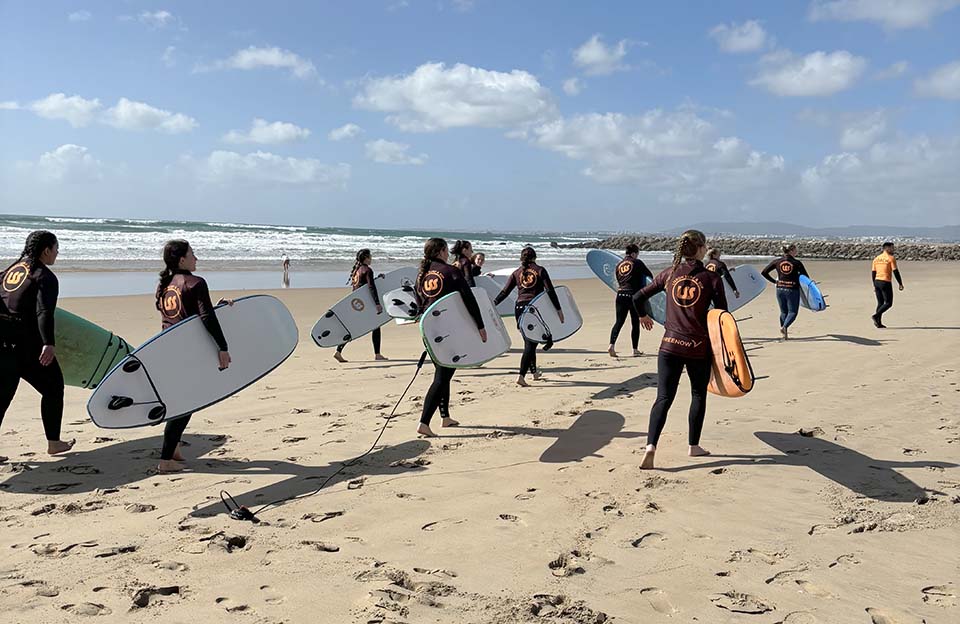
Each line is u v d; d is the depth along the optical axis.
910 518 3.86
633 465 4.80
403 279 10.30
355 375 8.45
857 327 11.98
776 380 7.64
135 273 23.05
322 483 4.52
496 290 11.30
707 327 4.70
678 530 3.72
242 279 23.00
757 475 4.57
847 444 5.24
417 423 6.07
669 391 4.73
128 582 3.12
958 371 8.02
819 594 3.04
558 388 7.53
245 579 3.17
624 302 9.51
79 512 4.02
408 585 3.12
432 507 4.08
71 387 7.52
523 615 2.86
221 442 5.50
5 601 2.94
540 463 4.89
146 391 4.57
